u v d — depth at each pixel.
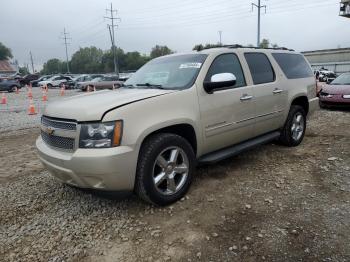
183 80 4.16
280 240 3.05
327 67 55.16
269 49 5.64
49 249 3.05
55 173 3.59
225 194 4.05
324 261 2.75
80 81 32.69
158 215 3.59
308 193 4.02
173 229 3.31
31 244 3.14
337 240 3.02
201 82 4.11
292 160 5.29
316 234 3.13
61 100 4.00
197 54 4.54
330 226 3.26
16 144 7.27
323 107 11.62
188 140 4.12
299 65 6.29
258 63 5.19
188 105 3.90
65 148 3.43
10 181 4.79
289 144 6.00
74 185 3.50
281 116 5.58
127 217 3.57
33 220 3.58
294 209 3.62
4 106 16.41
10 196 4.22
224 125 4.38
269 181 4.43
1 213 3.75
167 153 3.77
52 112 3.63
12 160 5.92
